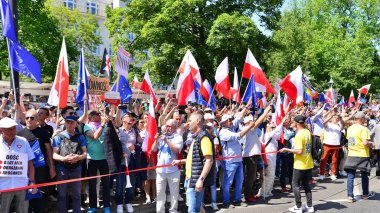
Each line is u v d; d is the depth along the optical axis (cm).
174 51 2344
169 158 693
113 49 2764
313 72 3691
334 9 3922
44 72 2481
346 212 715
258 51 2425
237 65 2438
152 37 2356
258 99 1231
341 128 1127
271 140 884
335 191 920
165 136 685
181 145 693
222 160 794
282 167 934
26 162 523
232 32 2206
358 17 3809
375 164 1273
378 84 3772
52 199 770
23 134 572
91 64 3728
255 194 903
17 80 657
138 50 2703
